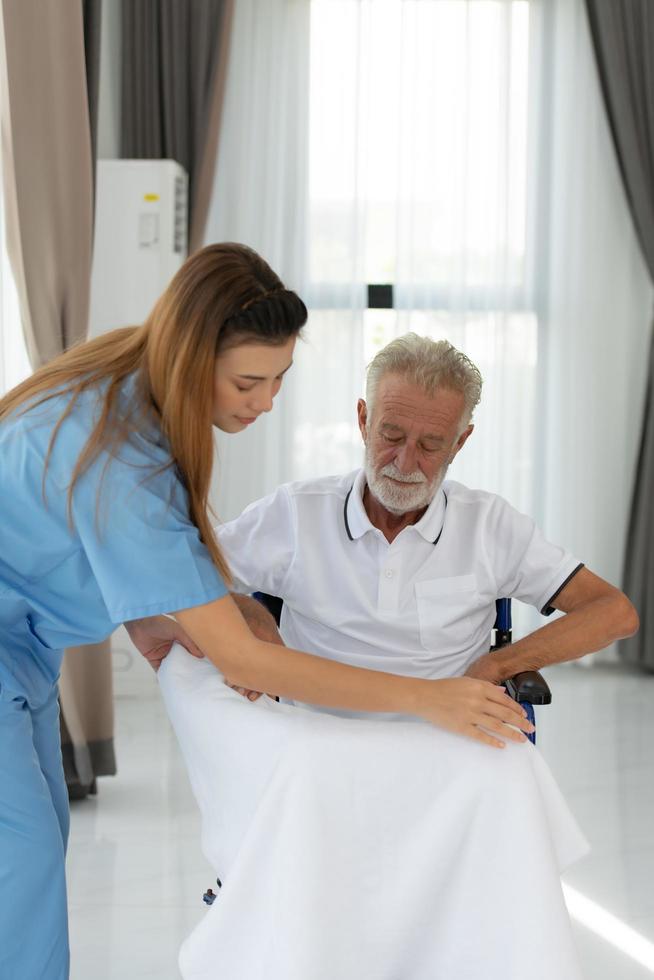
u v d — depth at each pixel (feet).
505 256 16.35
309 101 16.14
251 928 4.47
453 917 4.46
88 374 4.77
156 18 15.46
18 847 4.71
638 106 16.37
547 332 16.69
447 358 6.08
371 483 6.20
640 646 16.49
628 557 16.81
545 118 16.47
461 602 6.44
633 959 7.66
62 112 10.21
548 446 16.74
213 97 15.44
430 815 4.43
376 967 4.47
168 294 4.57
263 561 6.50
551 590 6.54
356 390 16.26
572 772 11.94
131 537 4.59
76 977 7.32
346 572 6.43
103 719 11.14
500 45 16.20
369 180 16.28
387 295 16.40
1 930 4.69
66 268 10.37
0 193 10.28
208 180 15.51
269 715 4.61
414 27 16.08
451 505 6.53
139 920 8.21
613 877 9.16
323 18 16.10
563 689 15.60
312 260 16.28
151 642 5.60
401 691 4.59
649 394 16.70
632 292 16.87
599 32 16.24
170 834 9.94
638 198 16.42
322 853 4.38
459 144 16.22
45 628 5.05
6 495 4.72
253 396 4.67
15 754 4.78
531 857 4.34
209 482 4.80
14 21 9.70
